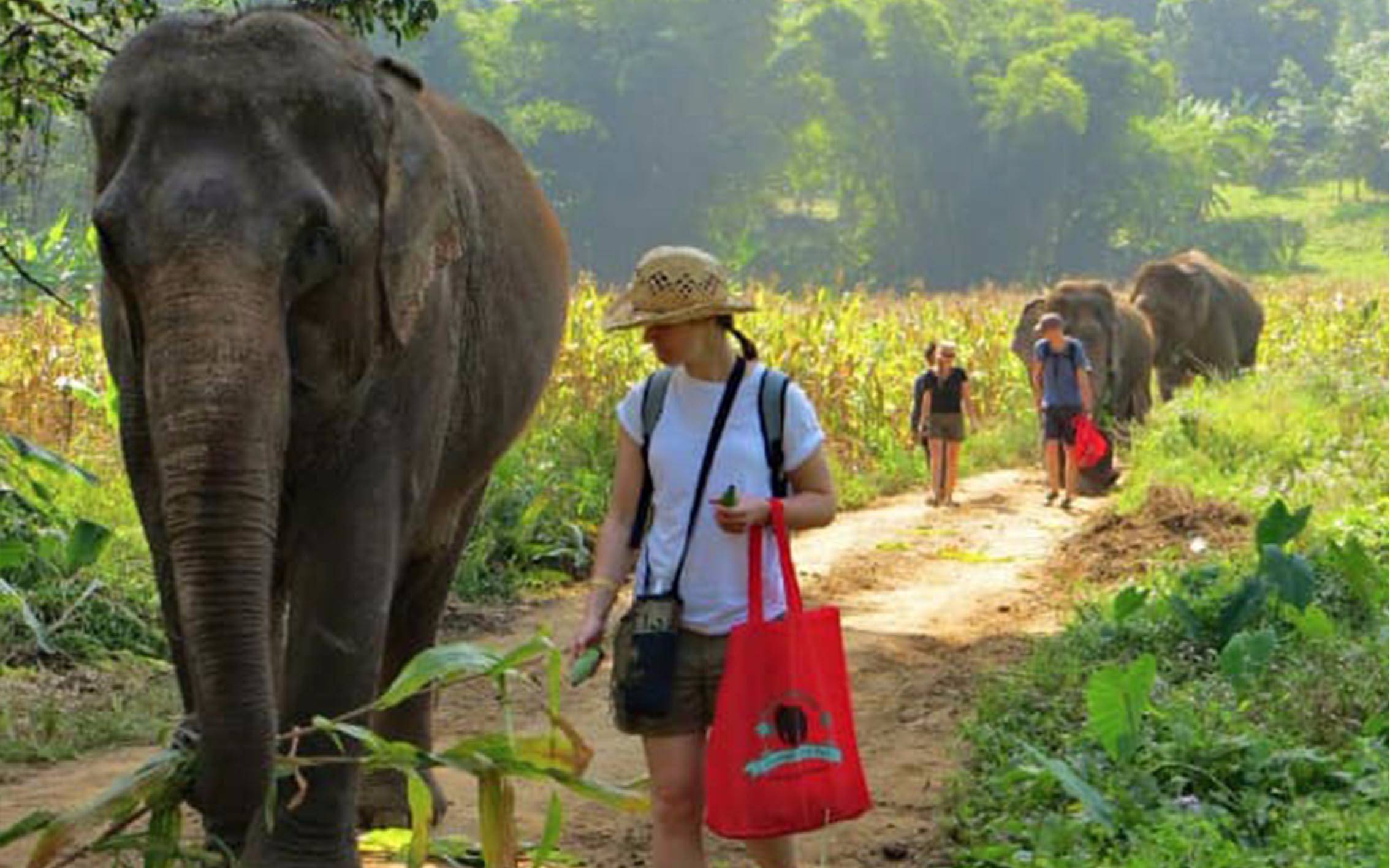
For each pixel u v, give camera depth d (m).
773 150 96.69
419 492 6.37
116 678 10.44
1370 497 14.59
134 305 5.31
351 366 5.62
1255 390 21.75
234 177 5.23
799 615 5.14
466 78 95.69
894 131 95.31
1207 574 10.52
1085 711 8.48
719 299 5.27
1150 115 99.12
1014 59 96.88
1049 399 18.69
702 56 94.38
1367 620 9.97
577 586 13.66
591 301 20.77
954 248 97.19
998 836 6.78
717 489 5.30
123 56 5.46
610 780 8.09
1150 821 6.74
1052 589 13.16
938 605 12.61
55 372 18.58
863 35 94.38
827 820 5.12
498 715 9.48
